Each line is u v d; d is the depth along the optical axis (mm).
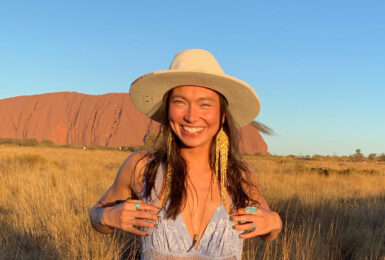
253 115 1622
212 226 1435
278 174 14969
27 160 16062
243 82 1394
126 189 1603
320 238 4445
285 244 3902
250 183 1613
